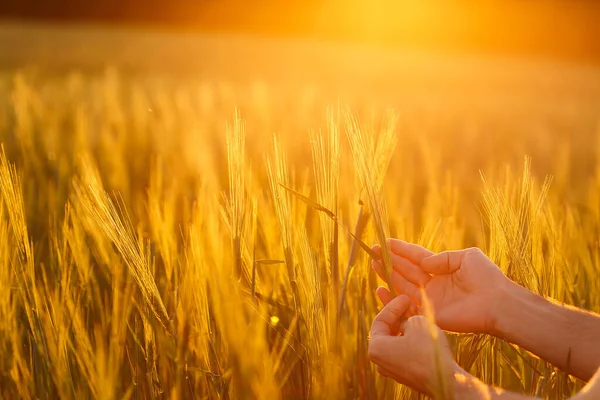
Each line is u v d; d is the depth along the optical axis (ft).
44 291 4.12
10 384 3.94
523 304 3.84
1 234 4.03
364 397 4.10
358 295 4.29
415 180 9.90
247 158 8.23
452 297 4.03
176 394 3.73
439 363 3.25
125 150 8.73
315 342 3.86
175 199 5.68
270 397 3.54
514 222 4.04
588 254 4.97
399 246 4.15
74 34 72.33
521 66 72.38
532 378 4.18
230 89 23.98
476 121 24.00
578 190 8.58
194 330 3.92
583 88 45.83
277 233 4.52
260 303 3.91
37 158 7.59
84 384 3.84
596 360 3.68
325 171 3.90
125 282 4.27
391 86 39.27
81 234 4.49
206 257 4.15
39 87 20.17
